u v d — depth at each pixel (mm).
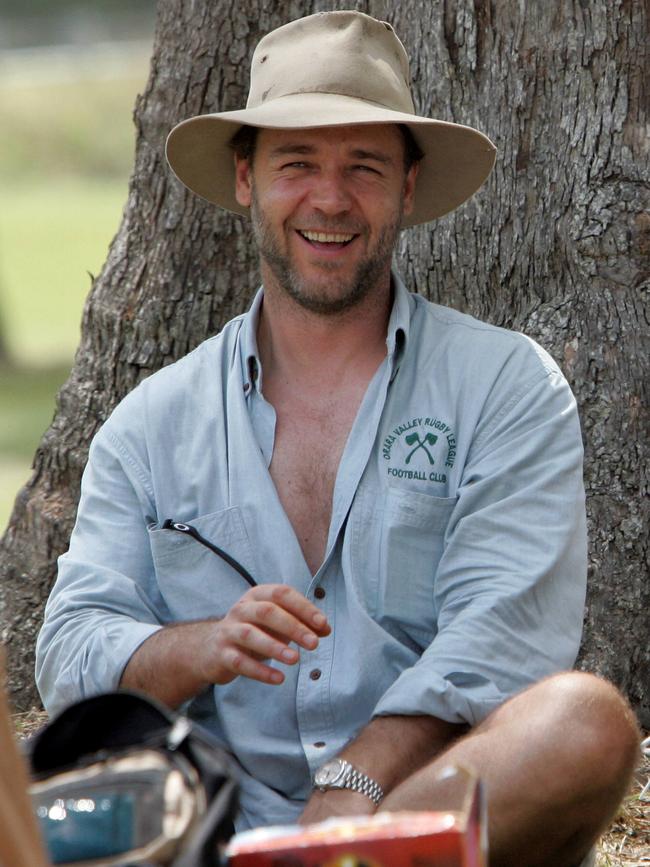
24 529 15719
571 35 13930
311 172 10078
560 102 14008
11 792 5434
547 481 9586
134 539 10062
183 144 11062
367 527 9586
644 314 13898
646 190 13875
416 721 8891
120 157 106062
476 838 6230
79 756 6973
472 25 14180
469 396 9844
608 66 13875
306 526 9828
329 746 9320
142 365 15414
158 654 9141
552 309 14062
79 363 15828
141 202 15664
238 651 8688
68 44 120625
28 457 37406
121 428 10297
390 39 10617
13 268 77438
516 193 14180
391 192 10195
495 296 14383
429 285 14625
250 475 9828
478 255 14367
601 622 13758
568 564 9492
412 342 10133
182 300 15398
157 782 6270
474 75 14234
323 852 6082
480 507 9570
